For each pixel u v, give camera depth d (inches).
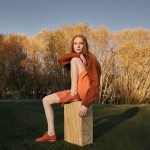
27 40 516.4
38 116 206.2
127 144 154.6
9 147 142.8
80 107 145.6
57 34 509.7
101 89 359.9
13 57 494.3
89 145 148.6
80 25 513.7
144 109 254.1
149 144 157.2
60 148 143.3
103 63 380.5
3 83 474.6
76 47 153.1
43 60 493.0
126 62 397.7
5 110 217.0
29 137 159.6
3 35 517.7
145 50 449.1
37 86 478.3
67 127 154.3
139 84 360.5
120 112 239.5
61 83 455.8
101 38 501.0
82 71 147.3
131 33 542.0
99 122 201.6
